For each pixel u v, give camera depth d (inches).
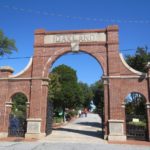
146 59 1349.7
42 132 850.1
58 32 925.2
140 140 813.9
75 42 908.0
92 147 647.1
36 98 873.5
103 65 876.0
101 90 2304.4
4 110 882.8
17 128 890.7
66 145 677.9
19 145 666.2
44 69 900.0
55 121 1609.3
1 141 762.8
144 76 840.3
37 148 610.5
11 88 901.2
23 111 1761.8
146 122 817.5
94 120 2107.5
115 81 850.1
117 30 893.8
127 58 1422.2
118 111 824.9
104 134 826.2
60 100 1876.2
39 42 925.8
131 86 841.5
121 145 705.0
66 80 2049.7
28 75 903.7
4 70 913.5
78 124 1582.2
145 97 826.2
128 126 851.4
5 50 1476.4
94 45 898.7
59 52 908.6
